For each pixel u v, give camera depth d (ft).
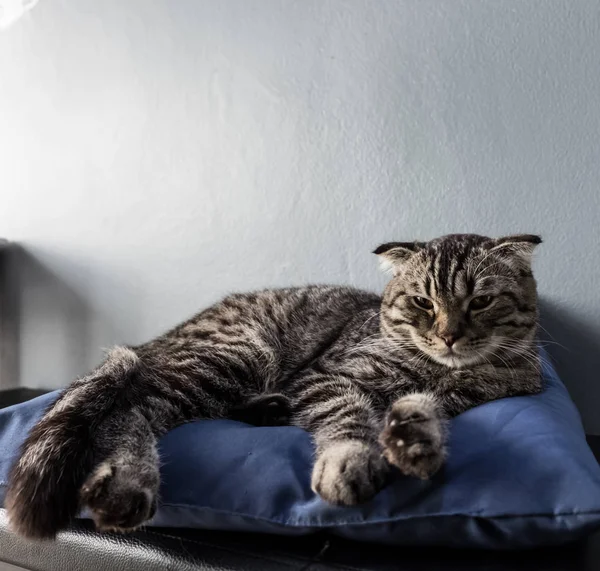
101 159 2.34
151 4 2.23
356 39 1.95
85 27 2.35
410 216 1.90
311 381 1.28
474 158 1.82
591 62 1.69
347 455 0.89
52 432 0.94
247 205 2.11
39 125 2.45
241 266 2.13
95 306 2.37
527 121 1.76
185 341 1.42
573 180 1.72
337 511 0.85
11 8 2.48
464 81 1.82
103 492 0.83
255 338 1.44
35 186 2.47
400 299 1.32
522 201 1.77
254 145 2.10
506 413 1.01
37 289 2.48
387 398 1.24
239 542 0.90
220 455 0.98
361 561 0.82
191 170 2.19
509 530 0.78
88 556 0.95
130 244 2.30
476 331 1.22
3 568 1.04
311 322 1.53
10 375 2.53
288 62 2.04
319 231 2.02
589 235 1.70
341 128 1.98
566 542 0.80
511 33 1.77
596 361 1.70
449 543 0.83
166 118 2.22
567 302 1.73
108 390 1.06
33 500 0.87
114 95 2.31
